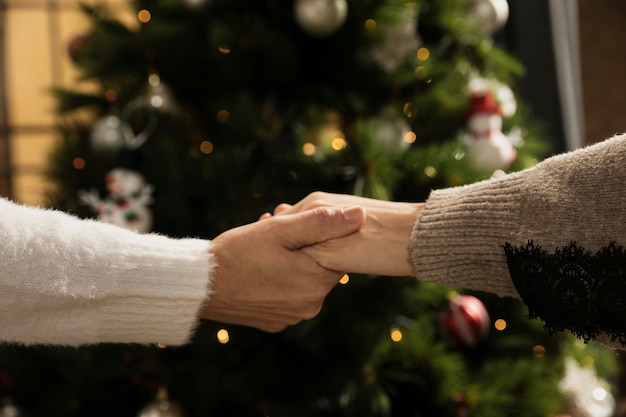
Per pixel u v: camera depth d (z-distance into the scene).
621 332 1.05
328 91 1.64
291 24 1.62
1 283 1.11
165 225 1.60
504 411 1.62
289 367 1.61
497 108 1.64
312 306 1.26
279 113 1.63
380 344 1.57
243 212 1.52
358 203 1.26
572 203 1.09
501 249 1.12
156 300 1.16
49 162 1.72
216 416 1.63
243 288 1.23
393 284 1.54
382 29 1.58
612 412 1.85
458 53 1.71
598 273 1.06
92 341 1.17
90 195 1.58
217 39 1.55
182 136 1.62
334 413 1.60
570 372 1.74
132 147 1.61
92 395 1.65
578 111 2.10
